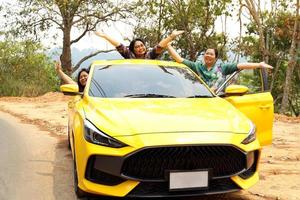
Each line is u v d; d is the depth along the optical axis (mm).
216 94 6277
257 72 32688
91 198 5047
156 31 32531
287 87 22859
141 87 5758
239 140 4523
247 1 24547
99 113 4918
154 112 4898
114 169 4352
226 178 4500
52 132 10695
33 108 17500
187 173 4320
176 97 5617
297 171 6406
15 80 27984
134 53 7629
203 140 4336
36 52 32125
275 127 11469
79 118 5180
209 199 5012
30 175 6301
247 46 30812
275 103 34250
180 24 31703
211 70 7012
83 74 7211
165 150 4301
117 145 4371
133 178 4324
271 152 7863
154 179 4324
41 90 27562
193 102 5402
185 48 32938
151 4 30984
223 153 4418
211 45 31953
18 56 30734
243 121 4938
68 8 32250
